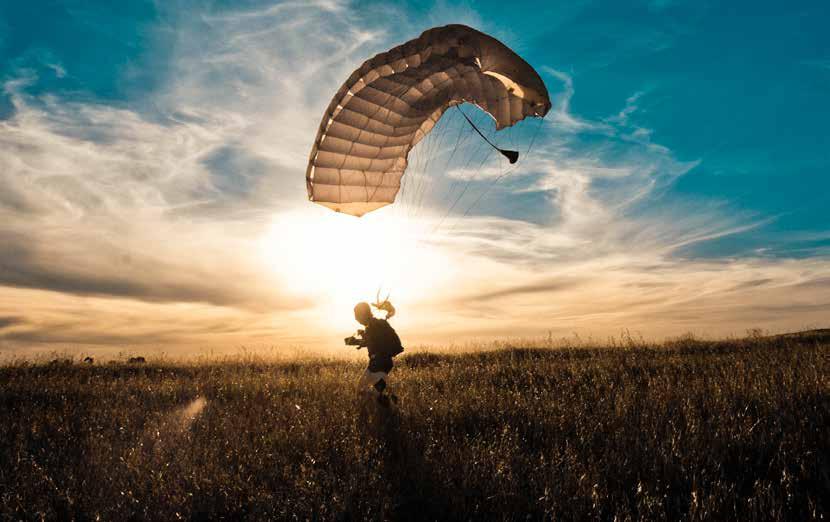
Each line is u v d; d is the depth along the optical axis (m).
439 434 6.98
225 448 6.56
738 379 9.39
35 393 10.80
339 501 4.87
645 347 16.06
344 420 7.72
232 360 16.33
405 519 4.73
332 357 16.64
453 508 4.80
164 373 14.38
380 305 9.01
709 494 4.87
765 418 6.91
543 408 8.12
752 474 5.43
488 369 12.76
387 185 10.75
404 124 9.80
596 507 4.68
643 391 9.27
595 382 10.62
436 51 7.80
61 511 4.93
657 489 4.97
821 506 4.62
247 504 4.95
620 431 6.66
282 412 8.39
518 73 7.36
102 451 6.61
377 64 8.30
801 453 5.79
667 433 6.45
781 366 10.34
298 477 5.43
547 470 5.44
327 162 9.88
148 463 6.00
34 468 5.91
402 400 8.96
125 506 4.95
